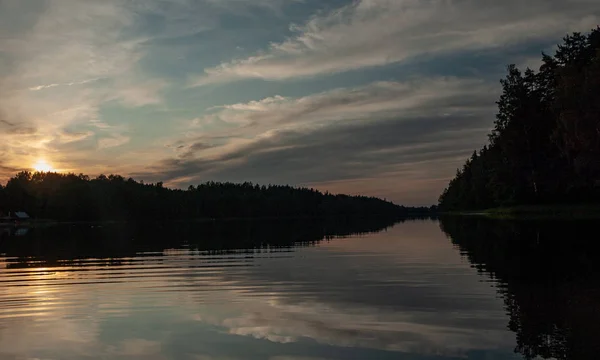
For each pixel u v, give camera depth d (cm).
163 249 3362
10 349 945
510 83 8212
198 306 1298
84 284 1736
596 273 1608
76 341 991
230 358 865
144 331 1055
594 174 6316
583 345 875
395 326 1043
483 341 920
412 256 2409
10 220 16475
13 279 1908
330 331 1016
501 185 8625
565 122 5797
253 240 4216
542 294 1304
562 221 5278
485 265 1927
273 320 1123
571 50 7756
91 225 12812
